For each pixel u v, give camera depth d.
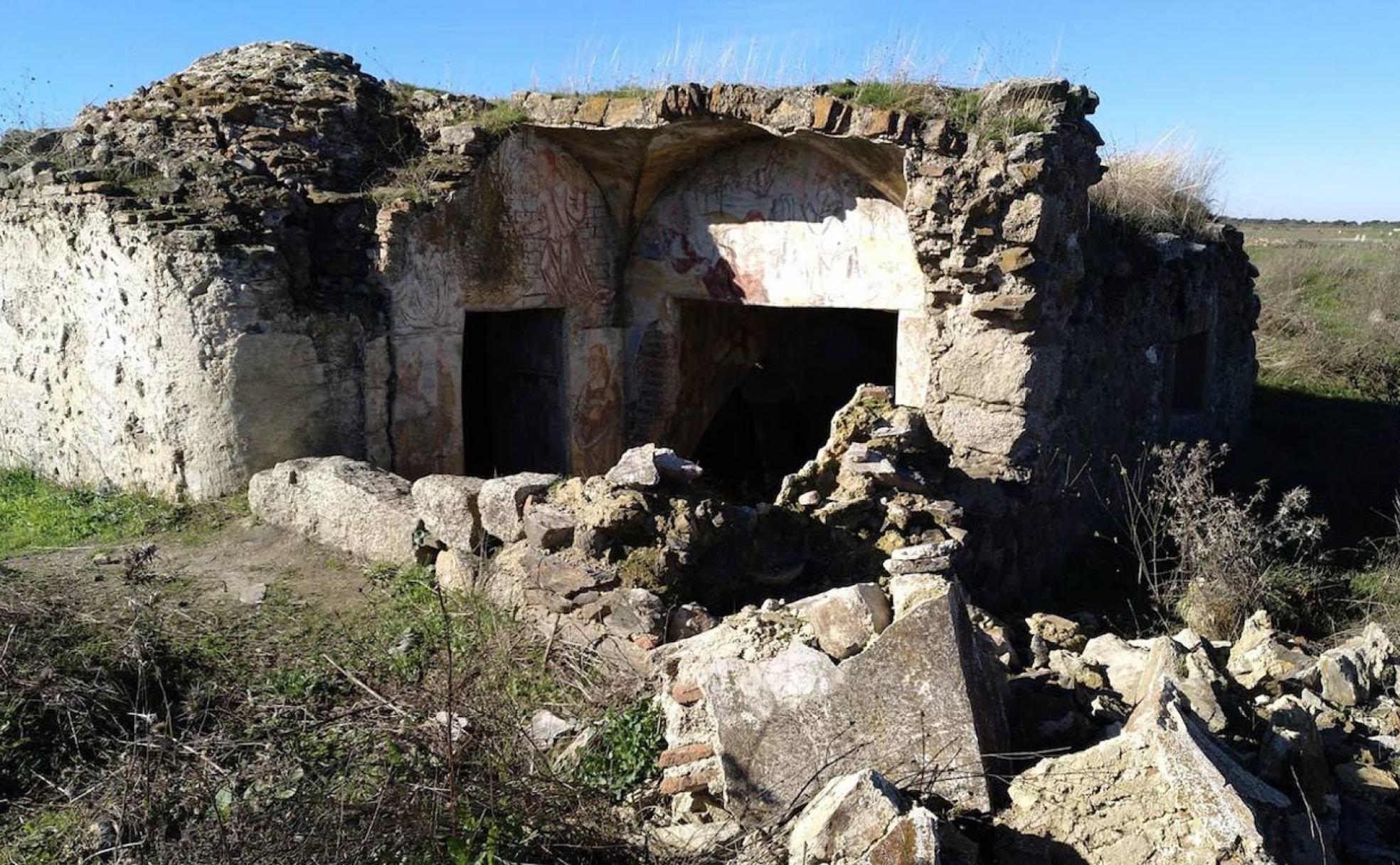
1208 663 4.96
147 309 7.93
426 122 9.52
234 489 7.96
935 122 7.53
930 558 5.79
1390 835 4.14
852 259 8.83
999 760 3.98
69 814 4.45
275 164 8.62
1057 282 7.78
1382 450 12.59
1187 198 11.84
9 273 9.45
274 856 3.79
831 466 6.99
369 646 5.71
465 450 11.23
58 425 9.23
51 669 5.19
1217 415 12.33
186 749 4.54
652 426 10.55
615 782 4.30
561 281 9.87
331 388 8.30
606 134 9.05
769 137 9.02
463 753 4.31
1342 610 7.86
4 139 9.84
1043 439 7.91
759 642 4.35
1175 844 3.47
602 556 5.48
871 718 3.96
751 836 3.82
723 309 11.10
